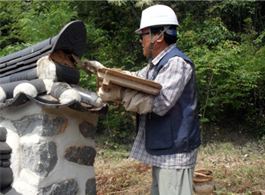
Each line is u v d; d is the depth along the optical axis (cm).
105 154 547
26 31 594
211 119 612
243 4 681
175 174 196
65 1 665
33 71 215
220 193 389
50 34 561
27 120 206
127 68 675
